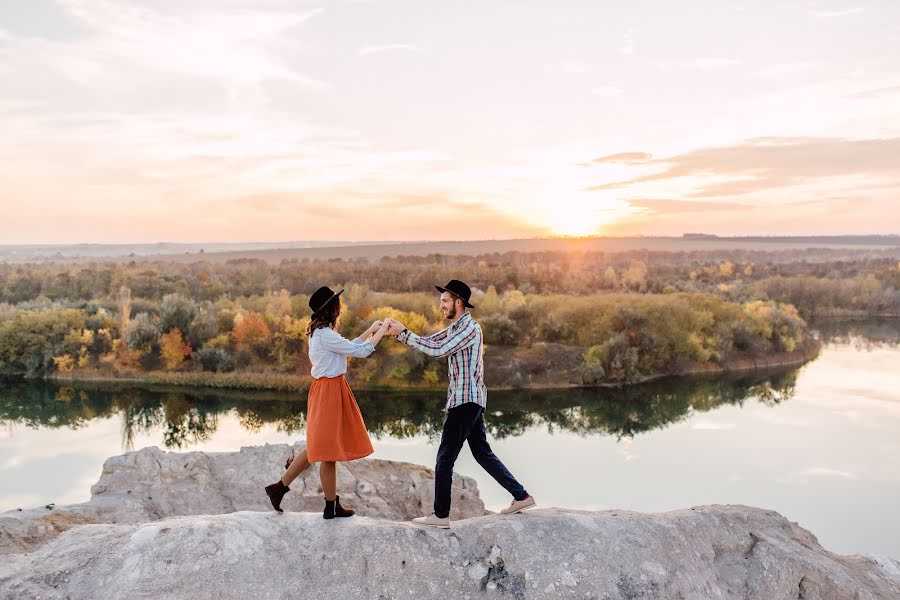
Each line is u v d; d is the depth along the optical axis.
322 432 5.43
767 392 55.56
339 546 5.36
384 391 53.19
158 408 49.97
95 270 137.88
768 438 43.47
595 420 47.38
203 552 5.23
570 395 53.38
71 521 7.84
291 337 60.03
